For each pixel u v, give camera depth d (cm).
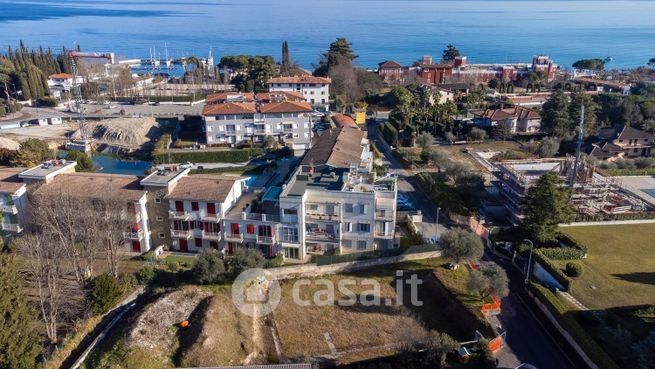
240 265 6444
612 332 5441
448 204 8900
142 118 15625
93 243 6397
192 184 7400
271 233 7144
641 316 5775
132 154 13812
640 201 9162
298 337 5572
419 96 17050
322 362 5094
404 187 10419
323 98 17775
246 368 4703
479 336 5356
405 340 5319
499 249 7512
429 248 7294
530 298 6344
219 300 5916
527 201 7562
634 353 5100
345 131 11562
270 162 12075
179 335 5388
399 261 7212
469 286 5912
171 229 7344
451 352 5200
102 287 5588
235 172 11719
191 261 6981
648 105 14888
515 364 5094
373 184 7481
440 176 10781
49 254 6044
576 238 7788
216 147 13262
